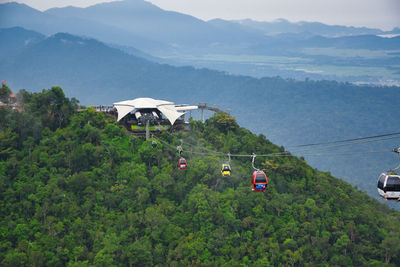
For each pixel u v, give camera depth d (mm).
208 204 97562
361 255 98625
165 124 123750
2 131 102375
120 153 106812
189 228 95500
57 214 89000
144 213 94875
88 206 91875
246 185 106875
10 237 82750
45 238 82562
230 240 94250
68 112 114562
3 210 86688
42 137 106375
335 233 101000
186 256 89500
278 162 117125
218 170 105625
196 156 110812
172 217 97062
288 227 97938
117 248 85312
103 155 103625
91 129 107250
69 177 96438
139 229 93562
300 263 94062
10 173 94938
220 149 117312
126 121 121875
